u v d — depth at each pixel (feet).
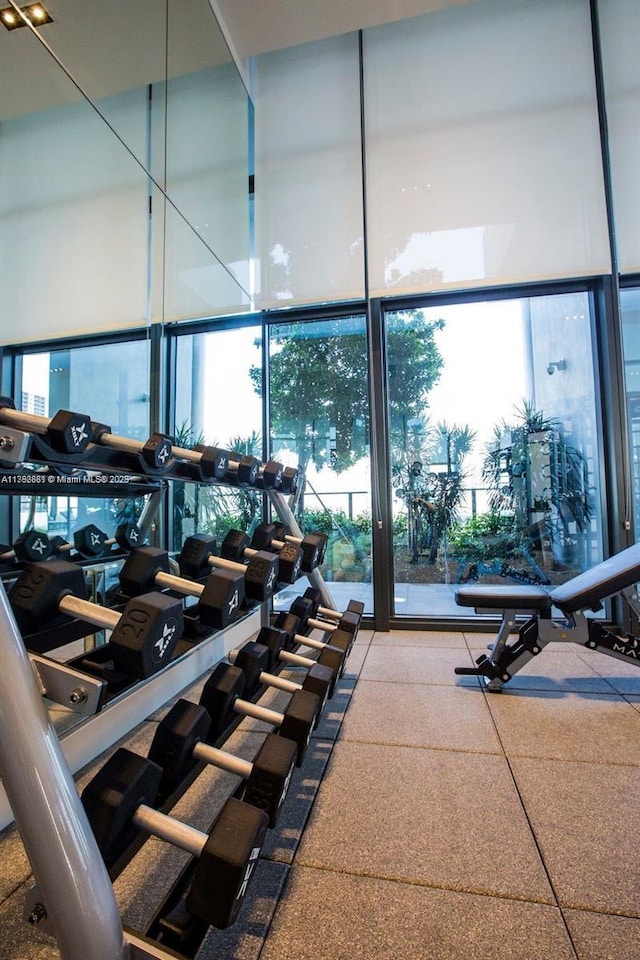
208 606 3.77
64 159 7.32
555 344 9.82
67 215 7.44
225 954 2.79
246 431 10.73
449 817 4.02
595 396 9.66
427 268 9.72
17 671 2.12
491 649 7.56
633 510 9.15
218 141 10.32
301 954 2.79
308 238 10.34
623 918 3.02
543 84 9.37
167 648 2.88
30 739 2.07
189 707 3.34
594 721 5.78
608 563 7.11
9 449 2.89
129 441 4.24
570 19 9.32
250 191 10.80
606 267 9.03
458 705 6.28
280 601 11.09
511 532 9.97
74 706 2.42
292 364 10.77
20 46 6.55
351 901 3.17
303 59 10.59
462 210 9.61
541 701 6.39
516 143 9.43
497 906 3.12
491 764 4.84
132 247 8.74
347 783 4.53
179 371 10.47
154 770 2.78
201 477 5.44
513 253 9.37
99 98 7.91
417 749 5.16
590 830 3.84
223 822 2.47
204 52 9.71
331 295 10.15
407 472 10.34
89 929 2.04
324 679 4.46
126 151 8.55
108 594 6.07
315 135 10.43
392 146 9.98
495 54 9.59
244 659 4.60
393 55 10.06
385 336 10.46
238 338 10.82
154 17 8.78
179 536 9.63
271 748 3.14
